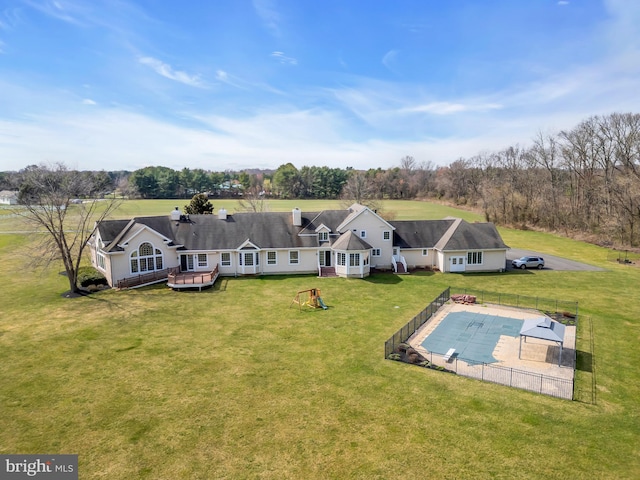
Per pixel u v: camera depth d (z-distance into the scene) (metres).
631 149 73.06
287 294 41.41
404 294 41.59
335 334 30.64
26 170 47.06
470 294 41.69
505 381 23.61
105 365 25.41
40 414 20.11
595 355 27.14
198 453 17.36
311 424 19.39
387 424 19.36
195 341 29.25
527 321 27.91
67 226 48.84
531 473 16.11
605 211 74.38
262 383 23.25
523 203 93.19
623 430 18.92
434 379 23.78
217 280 47.06
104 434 18.58
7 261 57.59
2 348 27.89
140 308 36.59
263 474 16.17
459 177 137.62
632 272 51.53
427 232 54.62
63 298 39.81
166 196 165.12
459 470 16.30
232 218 52.41
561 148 89.25
